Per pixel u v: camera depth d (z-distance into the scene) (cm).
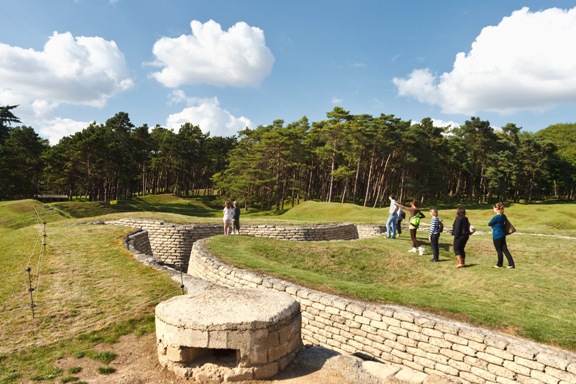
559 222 3030
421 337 699
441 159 6656
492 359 614
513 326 693
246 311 562
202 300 609
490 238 1739
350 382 522
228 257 1294
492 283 1025
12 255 1427
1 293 983
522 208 3972
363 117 5628
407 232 2169
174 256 2122
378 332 758
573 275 1142
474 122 6919
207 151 9000
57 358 640
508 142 7694
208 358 564
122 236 1819
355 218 3319
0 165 5500
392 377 529
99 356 639
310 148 6788
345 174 5894
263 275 1061
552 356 561
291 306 591
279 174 6644
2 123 7062
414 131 5816
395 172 6888
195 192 9869
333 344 832
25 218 3000
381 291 916
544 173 7444
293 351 583
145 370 582
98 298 942
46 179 6606
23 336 732
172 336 553
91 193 6338
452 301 854
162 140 8525
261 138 6819
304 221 2702
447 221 2994
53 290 1005
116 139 7238
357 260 1421
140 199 7400
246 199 6122
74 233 1884
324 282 990
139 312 841
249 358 527
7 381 562
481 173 7356
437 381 511
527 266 1280
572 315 770
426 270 1263
